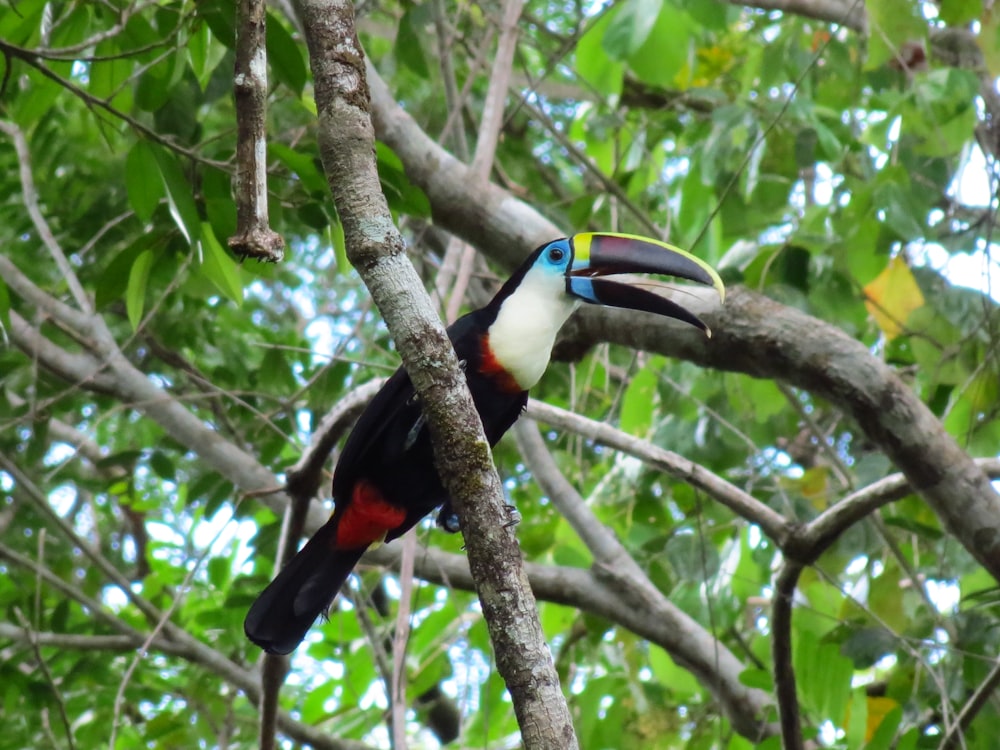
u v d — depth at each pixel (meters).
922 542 10.80
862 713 9.05
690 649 10.45
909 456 8.36
